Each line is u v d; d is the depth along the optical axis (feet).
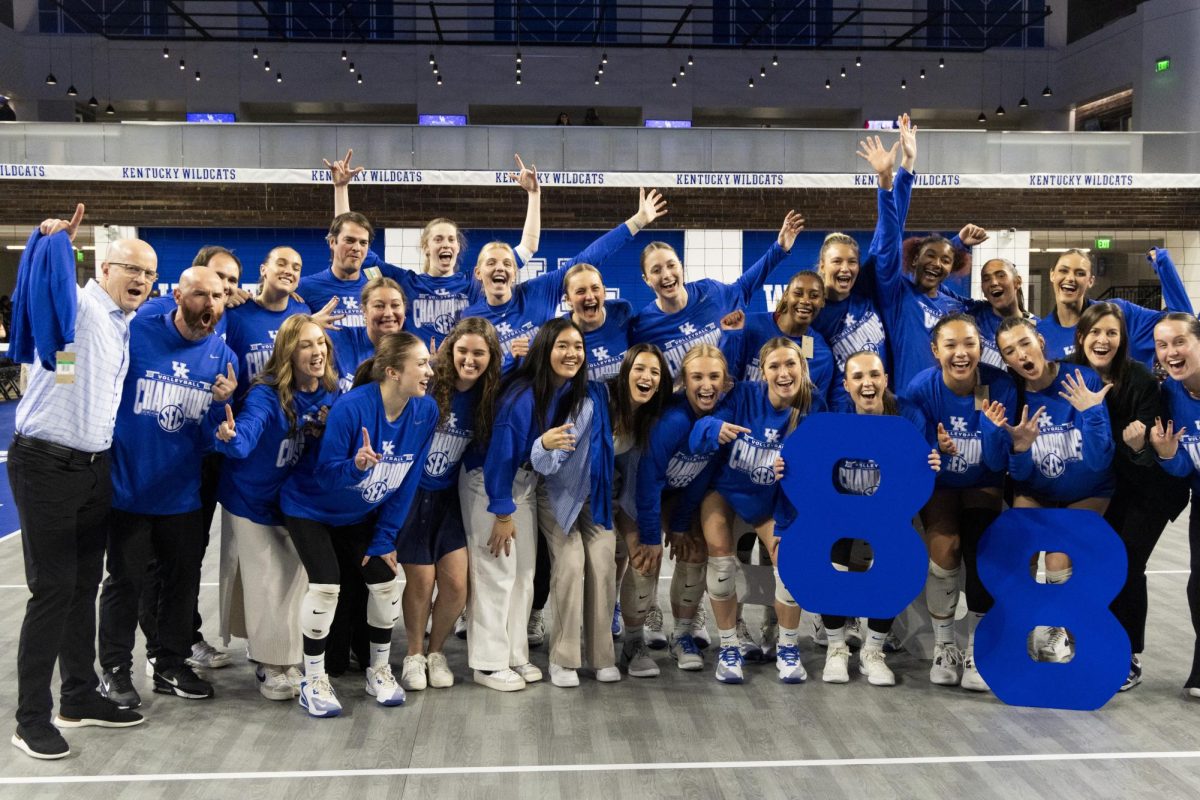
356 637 12.96
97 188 39.88
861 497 11.94
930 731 11.05
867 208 41.75
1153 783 9.69
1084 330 12.25
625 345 14.39
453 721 11.32
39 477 9.99
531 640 14.46
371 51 72.13
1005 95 74.79
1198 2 61.36
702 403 12.32
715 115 76.79
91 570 10.78
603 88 72.95
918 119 77.36
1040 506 12.79
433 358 12.51
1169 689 12.36
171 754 10.37
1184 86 61.98
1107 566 11.73
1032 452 12.24
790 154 42.14
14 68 69.87
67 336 9.70
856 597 11.95
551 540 12.64
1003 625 11.92
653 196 16.08
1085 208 42.50
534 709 11.71
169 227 40.34
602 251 15.75
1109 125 74.33
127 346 10.52
